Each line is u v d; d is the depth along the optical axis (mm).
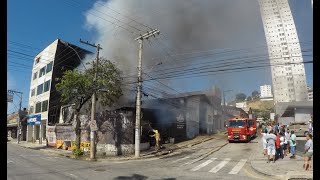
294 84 55281
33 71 57344
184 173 16203
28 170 17266
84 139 32125
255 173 15883
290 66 56375
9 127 72938
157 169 17938
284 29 40156
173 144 34344
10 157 25500
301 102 49000
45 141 47375
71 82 28406
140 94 27312
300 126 31734
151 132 32531
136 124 26547
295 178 13586
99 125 29844
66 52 49344
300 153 21047
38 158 25594
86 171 17234
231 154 24250
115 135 28609
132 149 29312
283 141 19984
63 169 18062
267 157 20094
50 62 49500
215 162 20422
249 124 33969
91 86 28297
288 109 51219
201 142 35656
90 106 32031
